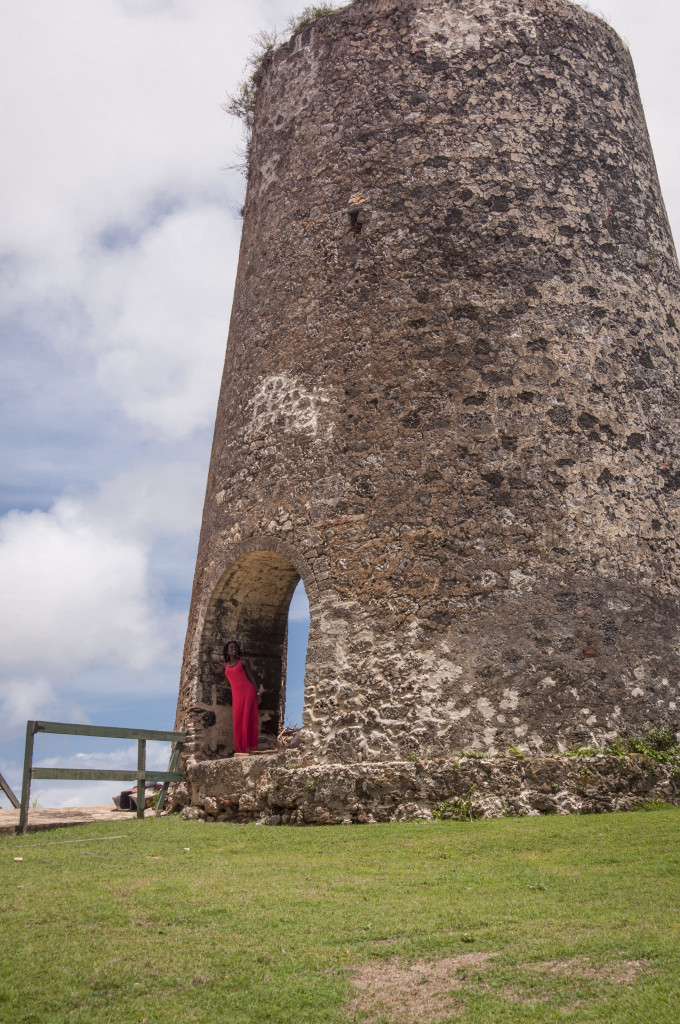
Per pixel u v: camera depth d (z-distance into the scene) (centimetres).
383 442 1116
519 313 1141
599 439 1116
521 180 1196
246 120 1476
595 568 1061
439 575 1043
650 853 724
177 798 1169
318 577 1104
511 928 562
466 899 631
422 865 742
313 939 560
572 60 1276
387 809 942
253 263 1346
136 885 696
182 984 495
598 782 945
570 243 1189
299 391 1205
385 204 1218
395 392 1130
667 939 520
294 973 509
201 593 1279
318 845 845
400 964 518
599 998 458
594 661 1021
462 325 1136
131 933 573
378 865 753
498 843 792
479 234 1174
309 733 1041
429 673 1010
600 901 605
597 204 1225
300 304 1251
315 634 1081
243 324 1329
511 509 1061
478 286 1152
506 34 1256
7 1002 466
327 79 1333
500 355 1122
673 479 1152
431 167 1211
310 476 1155
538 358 1125
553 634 1020
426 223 1191
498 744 975
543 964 504
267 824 978
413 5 1291
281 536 1154
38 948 543
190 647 1280
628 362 1170
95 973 505
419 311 1153
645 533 1101
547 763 945
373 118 1266
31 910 618
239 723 1204
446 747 980
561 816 893
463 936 550
